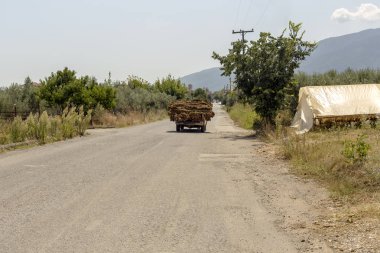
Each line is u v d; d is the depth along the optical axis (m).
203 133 27.84
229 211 7.41
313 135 18.59
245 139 21.86
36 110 35.91
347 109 21.80
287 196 8.58
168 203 8.02
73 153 16.33
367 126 20.05
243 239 5.85
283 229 6.33
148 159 14.48
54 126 22.75
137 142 20.98
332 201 7.95
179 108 30.00
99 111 38.56
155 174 11.38
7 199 8.39
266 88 23.84
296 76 32.50
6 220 6.87
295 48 23.89
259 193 8.90
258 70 24.02
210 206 7.78
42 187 9.59
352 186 8.68
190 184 9.93
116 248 5.49
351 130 19.41
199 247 5.52
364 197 7.95
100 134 27.02
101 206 7.78
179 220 6.83
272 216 7.07
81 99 36.62
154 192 9.02
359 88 23.17
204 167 12.62
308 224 6.55
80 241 5.78
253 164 13.05
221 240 5.81
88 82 40.88
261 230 6.28
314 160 11.79
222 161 13.88
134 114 46.09
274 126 23.52
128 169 12.27
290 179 10.35
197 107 29.83
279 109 24.38
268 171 11.66
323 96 22.56
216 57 24.55
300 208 7.59
